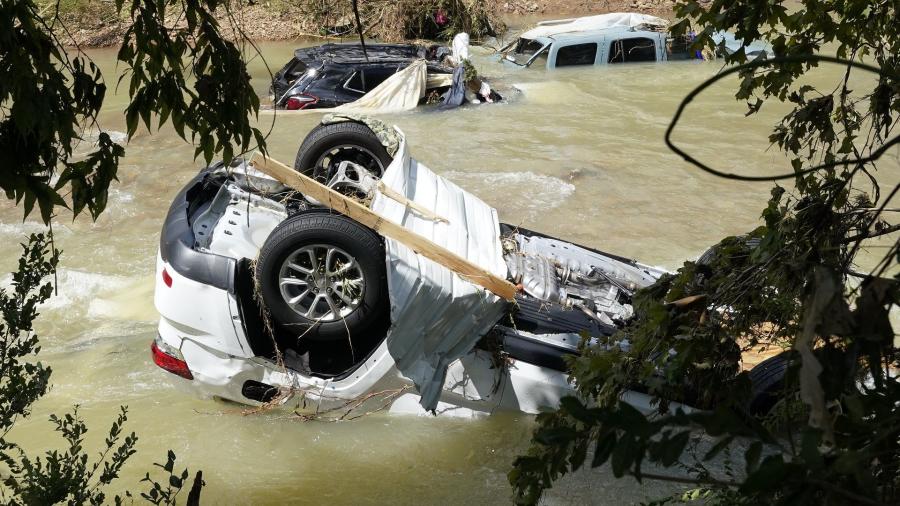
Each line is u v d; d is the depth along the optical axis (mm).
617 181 11078
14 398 3105
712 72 16906
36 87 2357
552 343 5410
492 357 5367
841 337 1872
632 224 9664
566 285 6105
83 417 5715
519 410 5473
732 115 14086
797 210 2912
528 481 2498
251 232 5855
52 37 2654
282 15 20344
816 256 2494
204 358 5406
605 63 17312
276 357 5398
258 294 5145
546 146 12531
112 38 18438
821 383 1708
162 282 5348
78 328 7246
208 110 2814
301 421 5539
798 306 2691
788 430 1753
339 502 4965
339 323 5145
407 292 4887
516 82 16172
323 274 5125
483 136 12945
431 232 5422
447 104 14312
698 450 5055
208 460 5285
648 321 2742
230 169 6168
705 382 2838
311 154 6477
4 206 10062
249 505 4930
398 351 5023
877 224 2721
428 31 20688
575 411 1665
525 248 6379
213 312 5262
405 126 13344
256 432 5488
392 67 14078
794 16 3389
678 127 13484
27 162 2486
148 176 11070
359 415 5539
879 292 1608
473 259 5473
